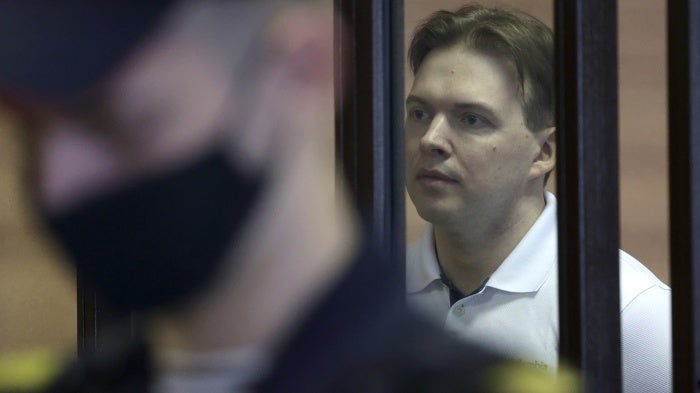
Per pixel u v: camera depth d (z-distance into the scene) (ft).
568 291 16.28
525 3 18.25
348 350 5.83
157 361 6.18
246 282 5.86
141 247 5.72
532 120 18.28
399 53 17.16
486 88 18.16
